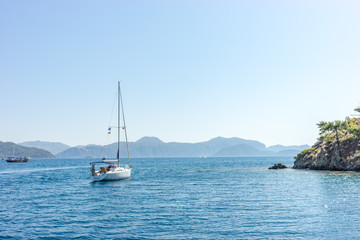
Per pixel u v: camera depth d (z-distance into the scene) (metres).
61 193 42.91
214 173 87.38
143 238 20.39
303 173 79.19
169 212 28.59
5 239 20.45
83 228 23.09
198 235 20.94
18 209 30.73
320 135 106.50
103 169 61.72
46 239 20.44
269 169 107.31
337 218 25.42
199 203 33.38
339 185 48.91
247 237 20.39
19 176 80.44
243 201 34.38
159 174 84.19
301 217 25.89
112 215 27.52
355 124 95.75
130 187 49.78
